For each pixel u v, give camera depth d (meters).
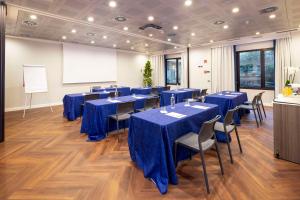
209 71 9.30
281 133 2.88
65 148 3.46
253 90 8.18
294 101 2.84
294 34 6.80
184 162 2.84
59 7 4.29
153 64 12.09
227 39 7.96
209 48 9.23
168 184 2.26
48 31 6.46
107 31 6.41
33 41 7.67
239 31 6.59
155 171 2.32
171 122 2.34
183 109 3.13
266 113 6.30
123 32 6.55
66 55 8.55
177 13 4.71
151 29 6.19
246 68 8.34
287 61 7.00
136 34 6.89
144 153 2.54
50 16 4.82
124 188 2.22
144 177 2.45
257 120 5.20
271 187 2.19
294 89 3.79
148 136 2.42
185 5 4.22
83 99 5.81
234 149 3.32
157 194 2.10
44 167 2.73
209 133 2.33
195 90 7.05
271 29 6.41
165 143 2.25
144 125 2.49
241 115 5.70
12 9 4.36
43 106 8.08
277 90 7.27
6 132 4.46
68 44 8.59
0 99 3.75
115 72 10.51
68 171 2.62
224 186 2.23
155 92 8.23
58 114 6.57
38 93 7.94
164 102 6.55
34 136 4.16
